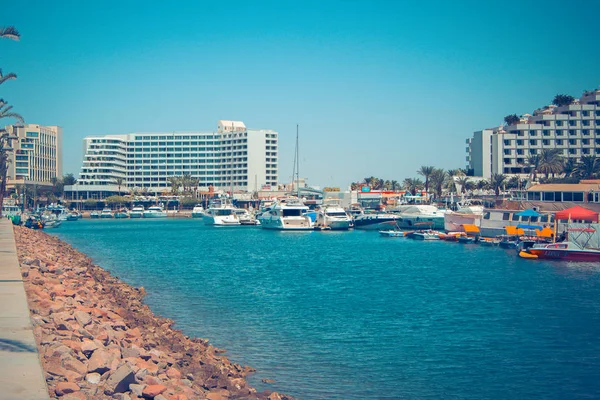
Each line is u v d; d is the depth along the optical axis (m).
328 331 35.09
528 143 190.25
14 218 135.50
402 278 59.94
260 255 89.19
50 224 178.00
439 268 69.12
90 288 37.72
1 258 38.88
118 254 91.69
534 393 24.83
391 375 26.75
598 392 25.00
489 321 38.09
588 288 52.28
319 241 120.56
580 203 99.06
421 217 136.75
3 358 15.23
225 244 114.19
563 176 174.00
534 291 50.62
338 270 67.75
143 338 25.91
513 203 106.62
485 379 26.39
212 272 66.00
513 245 92.81
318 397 23.84
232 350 30.62
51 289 29.17
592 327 36.34
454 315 40.06
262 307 42.78
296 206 156.62
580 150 186.50
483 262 75.38
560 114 188.75
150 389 16.34
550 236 85.44
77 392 14.20
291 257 85.44
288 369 27.47
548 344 32.34
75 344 18.50
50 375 14.82
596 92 187.00
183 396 17.25
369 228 150.38
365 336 33.88
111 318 27.98
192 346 28.62
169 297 47.25
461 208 118.81
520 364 28.64
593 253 73.38
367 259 81.38
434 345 32.03
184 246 109.25
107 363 17.55
